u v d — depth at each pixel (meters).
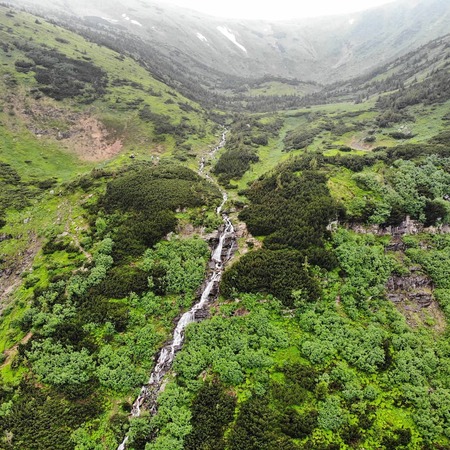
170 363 43.00
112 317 45.97
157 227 59.84
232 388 38.94
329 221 56.19
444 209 57.53
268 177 77.19
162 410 37.19
